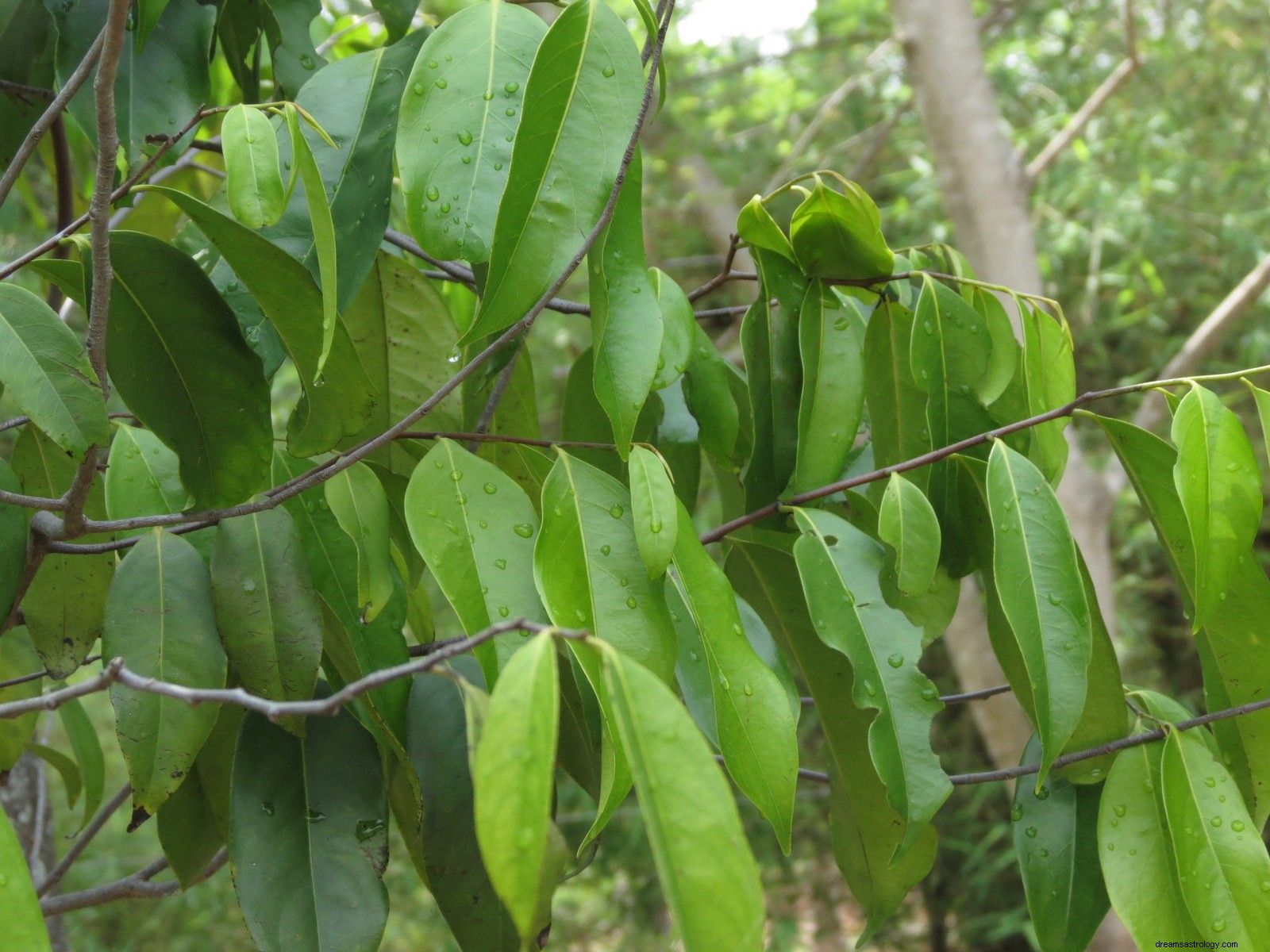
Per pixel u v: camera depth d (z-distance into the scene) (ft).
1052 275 10.82
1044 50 11.73
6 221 4.40
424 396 2.75
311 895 2.00
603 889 13.20
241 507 1.88
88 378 1.70
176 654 1.94
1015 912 10.75
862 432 3.41
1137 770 2.28
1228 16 11.07
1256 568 2.20
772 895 12.91
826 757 2.48
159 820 2.43
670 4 1.88
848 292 2.59
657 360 1.81
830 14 12.87
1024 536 2.06
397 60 2.28
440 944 12.52
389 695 2.11
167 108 2.37
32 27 2.77
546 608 1.81
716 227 11.27
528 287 1.74
